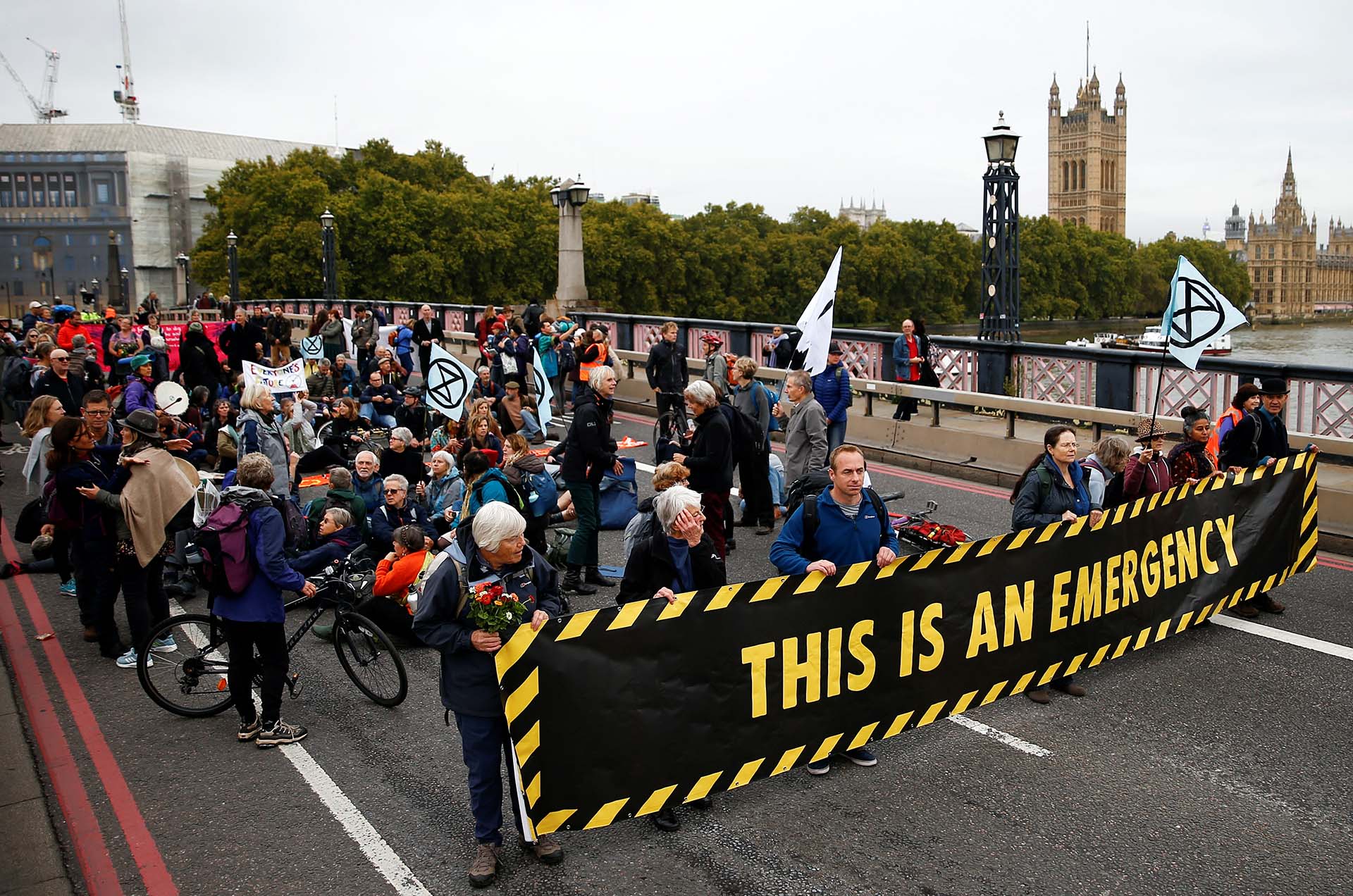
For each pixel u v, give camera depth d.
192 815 5.78
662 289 110.00
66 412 14.17
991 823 5.59
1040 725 6.74
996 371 15.64
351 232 81.00
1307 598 9.01
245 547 6.39
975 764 6.25
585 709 5.15
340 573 7.81
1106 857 5.26
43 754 6.54
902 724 6.23
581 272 28.70
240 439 10.85
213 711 7.12
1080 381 14.38
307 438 14.41
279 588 6.52
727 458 9.00
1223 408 12.51
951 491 13.19
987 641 6.60
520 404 14.35
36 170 122.00
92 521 7.72
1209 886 5.00
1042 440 13.63
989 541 6.53
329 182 88.50
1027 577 6.77
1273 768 6.12
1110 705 6.99
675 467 6.93
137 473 7.49
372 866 5.27
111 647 8.05
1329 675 7.38
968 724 6.79
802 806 5.81
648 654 5.29
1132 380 13.59
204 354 16.81
